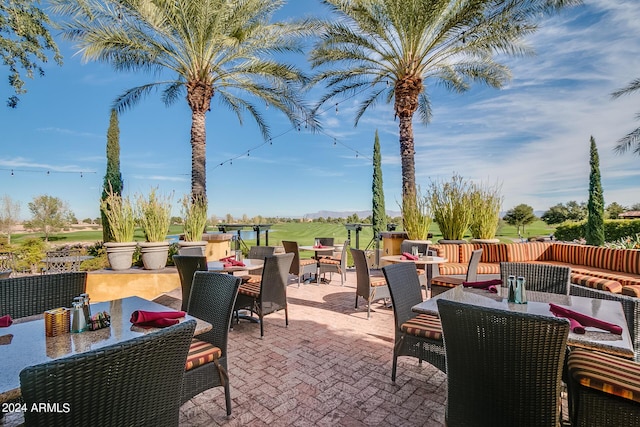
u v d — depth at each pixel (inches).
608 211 554.6
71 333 60.9
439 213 244.1
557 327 46.8
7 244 462.6
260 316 136.1
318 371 104.1
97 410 37.1
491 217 243.1
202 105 269.4
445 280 163.5
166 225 193.5
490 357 52.7
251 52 289.0
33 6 212.7
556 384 48.6
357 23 262.2
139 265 198.5
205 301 85.0
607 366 61.5
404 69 274.4
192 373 72.7
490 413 53.9
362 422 77.9
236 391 92.2
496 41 254.5
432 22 255.3
